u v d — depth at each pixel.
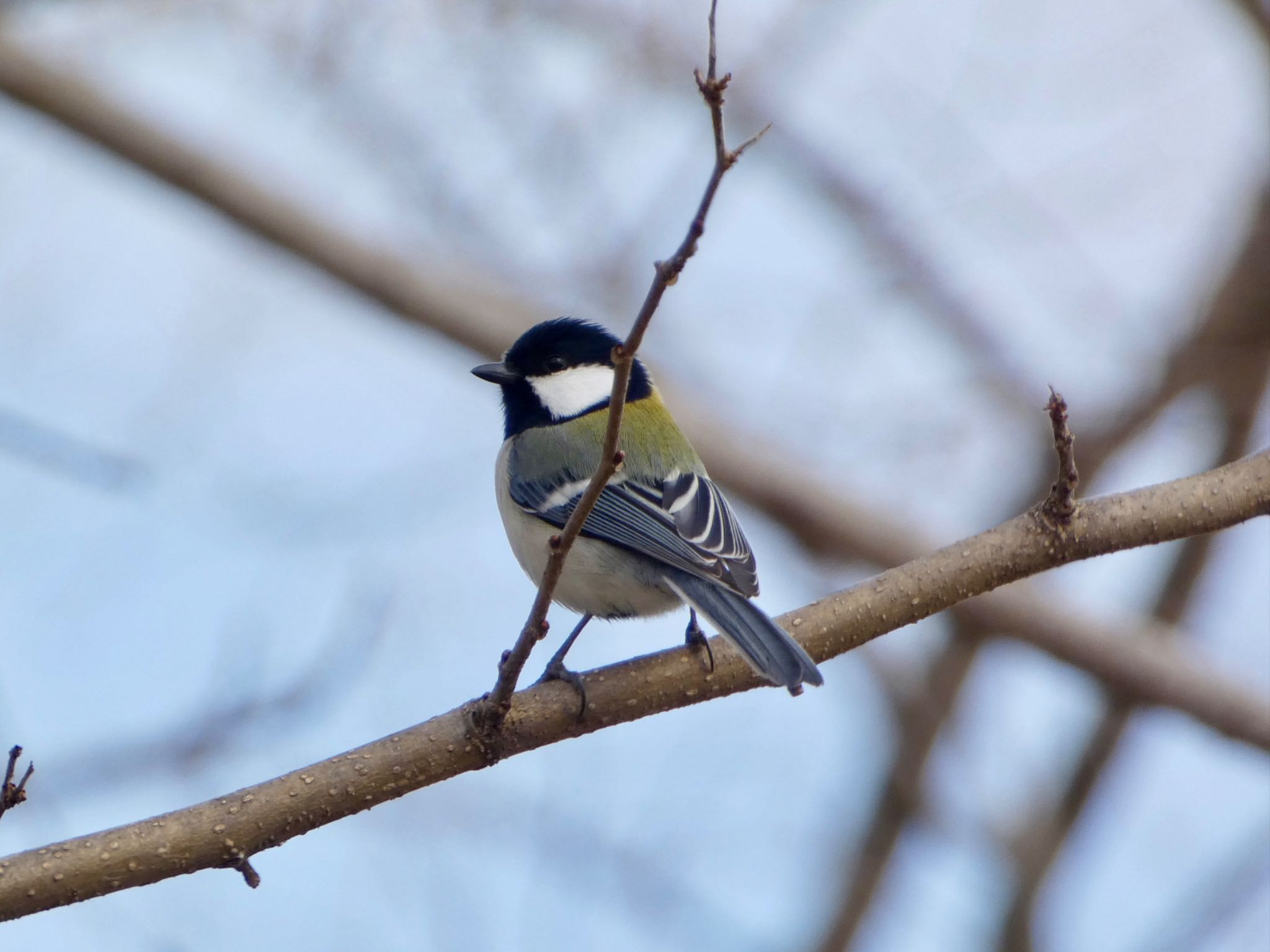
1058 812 13.78
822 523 11.99
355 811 7.12
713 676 7.81
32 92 11.22
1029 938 13.41
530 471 9.76
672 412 12.02
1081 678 11.94
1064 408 7.55
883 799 13.97
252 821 6.92
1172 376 13.08
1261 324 12.85
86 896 6.69
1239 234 13.09
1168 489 7.86
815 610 7.89
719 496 9.44
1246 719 11.09
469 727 7.26
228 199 11.50
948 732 13.99
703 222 5.83
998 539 7.86
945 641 13.94
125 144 11.39
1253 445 13.08
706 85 5.68
